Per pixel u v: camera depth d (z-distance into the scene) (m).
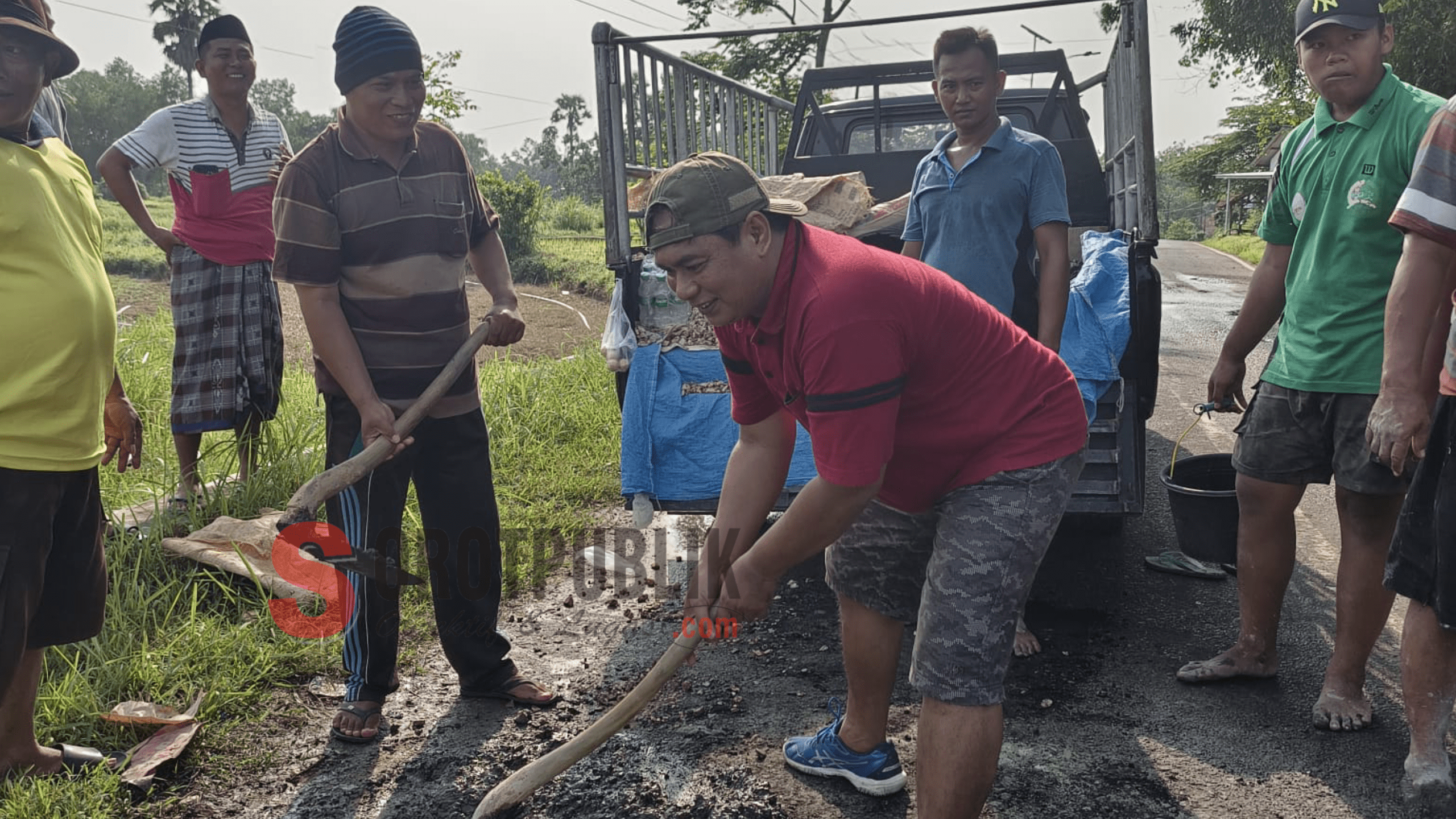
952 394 2.07
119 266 17.14
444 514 3.03
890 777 2.60
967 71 3.23
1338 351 2.82
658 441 3.78
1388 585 2.55
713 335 3.79
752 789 2.63
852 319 1.84
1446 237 2.32
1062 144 4.87
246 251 4.32
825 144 6.59
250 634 3.34
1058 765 2.72
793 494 3.72
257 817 2.53
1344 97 2.80
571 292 15.14
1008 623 2.12
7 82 2.22
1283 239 3.17
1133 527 4.74
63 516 2.47
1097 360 3.39
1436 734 2.51
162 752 2.71
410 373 2.87
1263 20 25.12
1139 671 3.29
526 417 6.23
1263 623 3.14
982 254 3.27
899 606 2.46
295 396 6.54
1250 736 2.86
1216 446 6.14
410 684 3.24
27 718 2.54
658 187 1.86
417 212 2.79
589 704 3.11
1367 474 2.76
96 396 2.46
